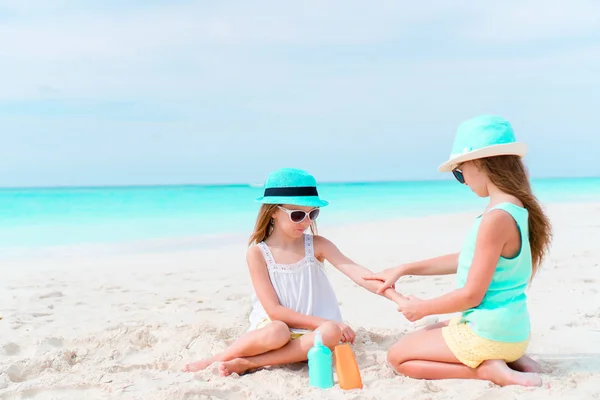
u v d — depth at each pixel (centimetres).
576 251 833
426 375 331
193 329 445
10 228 1482
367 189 4581
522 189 323
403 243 1047
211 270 805
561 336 415
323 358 322
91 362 379
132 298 608
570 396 286
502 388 297
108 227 1495
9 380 346
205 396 301
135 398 297
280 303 382
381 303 564
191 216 1833
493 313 314
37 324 485
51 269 829
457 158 327
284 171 387
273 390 317
